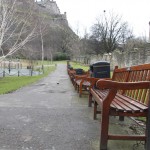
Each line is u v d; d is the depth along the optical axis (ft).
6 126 16.63
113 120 18.25
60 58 284.20
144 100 13.50
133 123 17.43
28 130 15.75
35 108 23.16
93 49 233.35
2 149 12.53
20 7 66.74
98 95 16.42
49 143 13.41
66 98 30.40
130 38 223.30
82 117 19.52
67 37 279.90
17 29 64.49
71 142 13.57
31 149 12.55
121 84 11.77
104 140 12.05
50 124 17.24
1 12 58.18
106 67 26.63
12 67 135.74
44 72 111.45
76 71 48.21
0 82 64.49
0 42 56.85
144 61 66.33
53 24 270.26
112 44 223.10
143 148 12.52
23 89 42.11
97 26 230.48
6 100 28.45
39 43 196.34
